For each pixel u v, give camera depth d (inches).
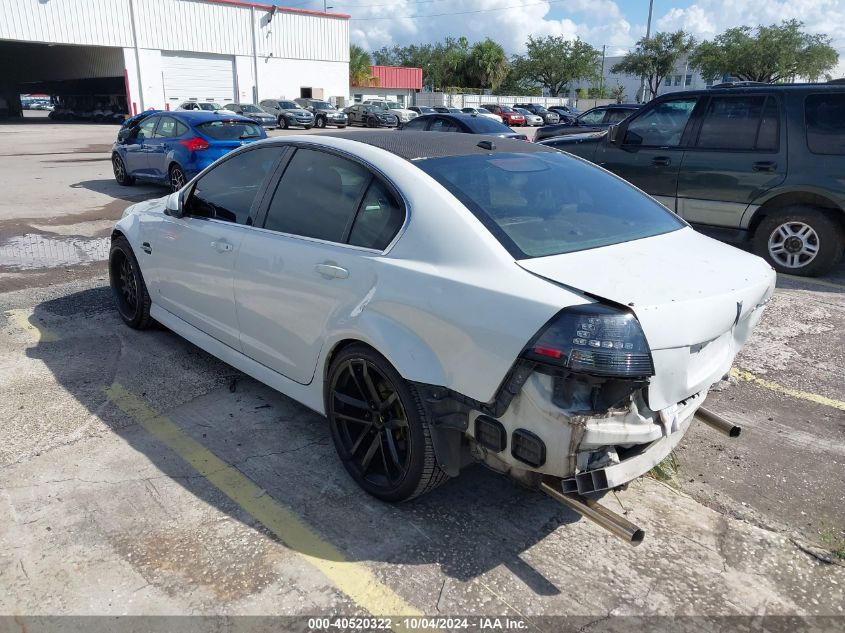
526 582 101.7
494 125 582.9
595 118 634.2
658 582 102.4
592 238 110.4
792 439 145.5
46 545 106.4
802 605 98.7
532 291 92.1
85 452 133.7
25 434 139.9
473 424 99.8
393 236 112.2
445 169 118.3
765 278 108.5
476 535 112.0
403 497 115.0
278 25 1713.8
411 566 104.3
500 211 109.3
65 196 467.2
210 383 166.1
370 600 97.3
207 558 104.7
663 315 88.5
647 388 90.1
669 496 124.0
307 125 1316.4
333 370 121.7
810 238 259.3
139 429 143.3
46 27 1381.6
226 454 134.5
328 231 124.8
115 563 103.0
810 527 116.3
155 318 185.6
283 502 119.5
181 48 1567.4
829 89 248.5
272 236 136.1
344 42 1872.5
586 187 129.9
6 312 217.6
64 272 269.1
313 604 96.3
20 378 167.0
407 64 3550.7
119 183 534.0
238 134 476.7
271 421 148.0
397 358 104.9
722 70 2305.6
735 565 106.5
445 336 100.0
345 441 124.2
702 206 281.0
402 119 1374.3
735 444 142.9
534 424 91.9
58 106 1841.8
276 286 132.0
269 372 142.8
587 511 94.2
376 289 110.3
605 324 85.4
